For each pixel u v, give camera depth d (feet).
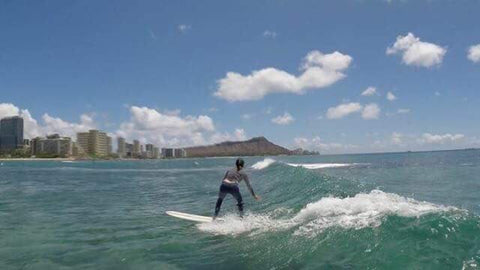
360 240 23.29
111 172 183.21
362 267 19.70
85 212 45.73
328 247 23.38
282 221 32.76
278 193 55.11
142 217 41.19
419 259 19.19
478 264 17.84
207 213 44.14
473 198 48.01
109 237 31.37
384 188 61.36
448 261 18.52
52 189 81.51
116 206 51.31
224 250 25.88
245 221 34.91
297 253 23.36
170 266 23.09
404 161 193.06
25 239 30.91
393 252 20.61
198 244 27.99
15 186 90.58
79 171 198.80
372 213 28.71
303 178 66.39
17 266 23.65
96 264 23.84
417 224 23.89
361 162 214.48
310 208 33.63
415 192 56.34
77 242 29.66
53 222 38.73
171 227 34.94
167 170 200.54
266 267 21.86
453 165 131.44
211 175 134.10
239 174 38.14
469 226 22.44
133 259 24.70
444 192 55.47
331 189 47.42
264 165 153.58
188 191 73.26
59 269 22.94
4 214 44.34
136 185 92.99
